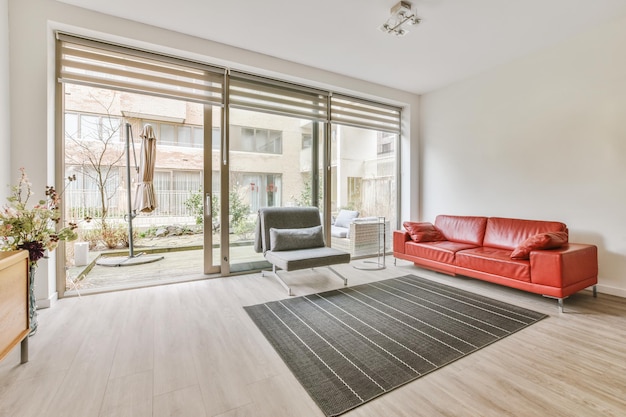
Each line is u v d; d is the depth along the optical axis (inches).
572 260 98.5
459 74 157.2
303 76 145.5
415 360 67.1
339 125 171.9
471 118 160.6
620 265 109.7
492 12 103.0
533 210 134.6
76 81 106.3
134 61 116.0
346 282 125.2
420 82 168.4
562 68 123.8
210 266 136.2
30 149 95.9
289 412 50.8
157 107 164.1
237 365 65.0
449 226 158.9
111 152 155.6
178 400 53.4
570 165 122.1
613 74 109.7
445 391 56.4
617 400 53.3
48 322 86.6
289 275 140.3
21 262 62.9
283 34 118.3
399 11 100.0
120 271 141.1
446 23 109.7
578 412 50.3
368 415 50.2
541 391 56.0
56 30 102.9
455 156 169.6
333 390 56.6
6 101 91.0
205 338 77.4
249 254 146.5
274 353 70.2
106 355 68.7
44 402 52.5
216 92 131.4
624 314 93.2
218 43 124.4
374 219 184.4
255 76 140.0
